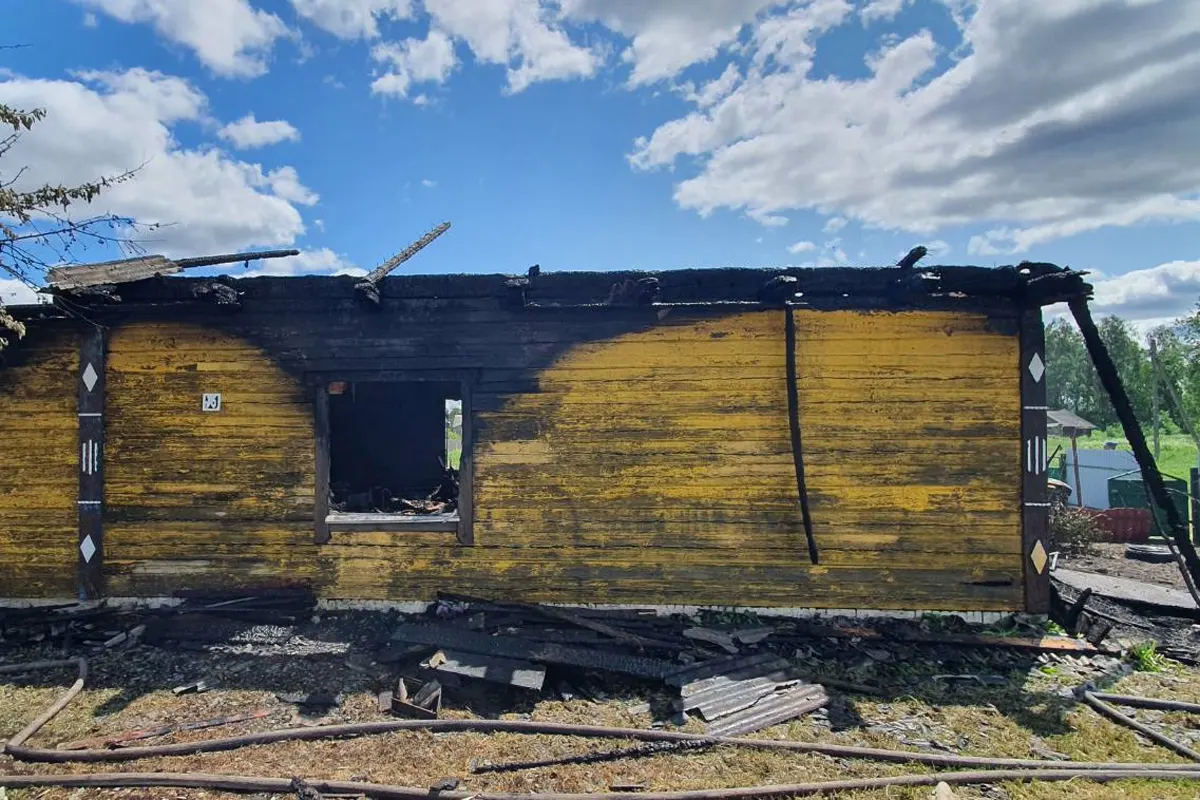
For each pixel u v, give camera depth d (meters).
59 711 5.21
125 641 6.33
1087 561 10.91
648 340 6.84
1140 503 14.36
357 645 6.17
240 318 6.95
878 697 5.49
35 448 6.99
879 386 6.76
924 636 6.31
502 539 6.82
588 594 6.76
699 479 6.78
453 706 5.36
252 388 6.92
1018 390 6.74
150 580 6.88
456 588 6.81
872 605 6.70
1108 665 6.04
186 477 6.91
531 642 6.05
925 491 6.73
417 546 6.84
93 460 6.91
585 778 4.32
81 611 6.73
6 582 6.97
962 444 6.73
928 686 5.67
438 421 11.42
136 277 6.60
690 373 6.82
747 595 6.73
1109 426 63.19
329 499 6.95
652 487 6.79
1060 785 4.26
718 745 4.71
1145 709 5.32
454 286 6.78
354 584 6.82
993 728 5.01
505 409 6.88
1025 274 6.67
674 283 6.74
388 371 6.90
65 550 6.95
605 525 6.79
